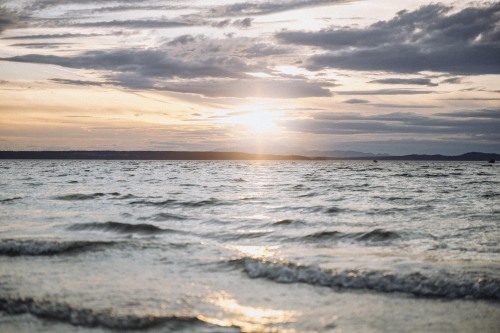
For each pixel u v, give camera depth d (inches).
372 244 646.5
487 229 768.9
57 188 1697.8
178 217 907.4
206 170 4338.1
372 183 2097.7
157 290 421.4
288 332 330.0
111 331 331.9
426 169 4744.1
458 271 477.7
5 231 736.3
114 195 1371.8
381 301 398.3
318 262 529.0
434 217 928.3
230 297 405.4
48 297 396.5
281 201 1237.7
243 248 615.5
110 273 478.3
